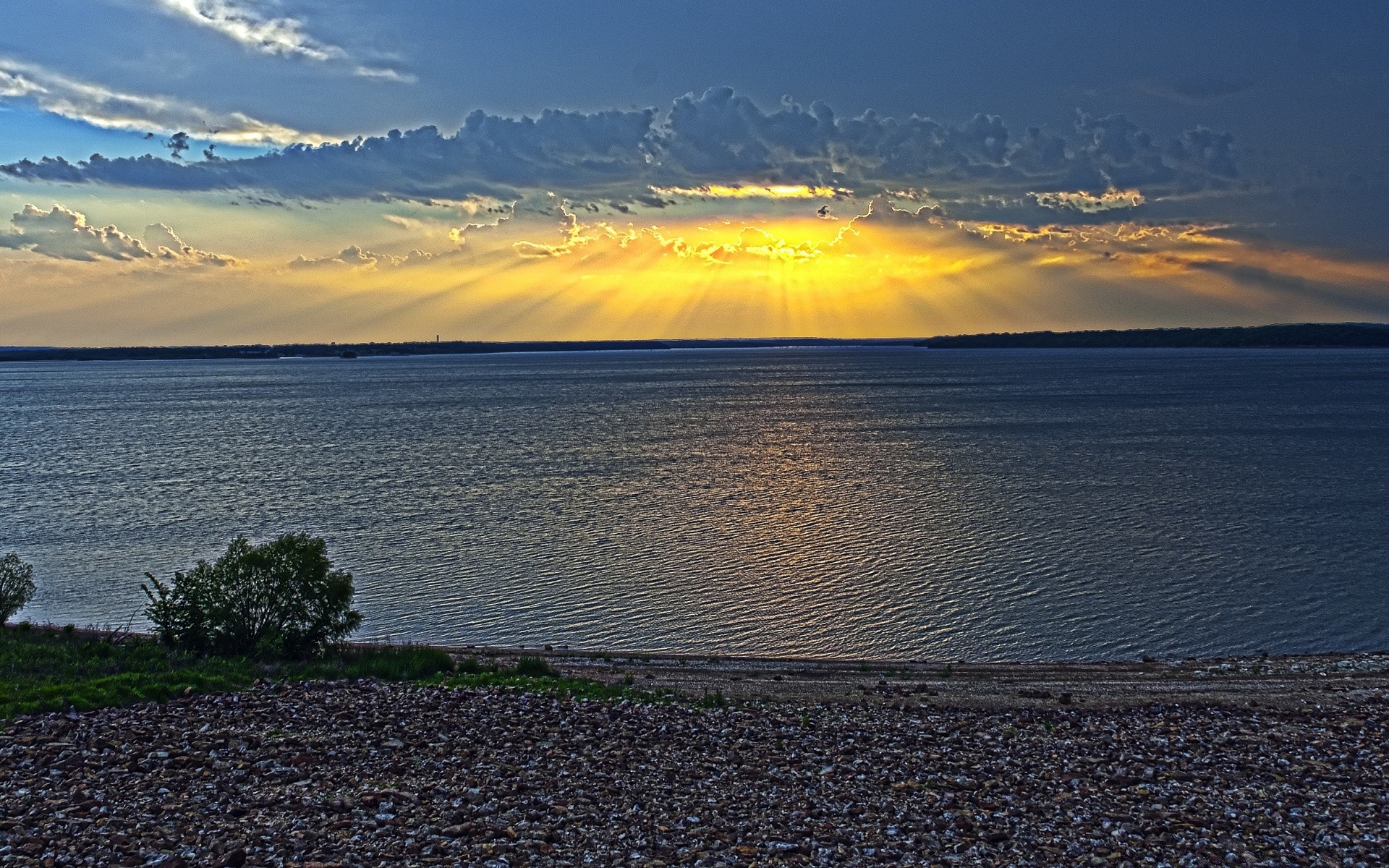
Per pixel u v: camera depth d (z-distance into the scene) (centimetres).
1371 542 4641
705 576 4047
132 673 2209
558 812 1566
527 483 6838
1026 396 16588
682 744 1941
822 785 1730
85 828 1423
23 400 18488
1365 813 1625
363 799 1573
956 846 1483
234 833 1434
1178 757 1914
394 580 4003
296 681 2306
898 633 3278
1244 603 3603
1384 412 12381
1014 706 2323
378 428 11556
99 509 5838
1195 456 8106
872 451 8700
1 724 1839
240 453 8944
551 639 3234
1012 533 4903
